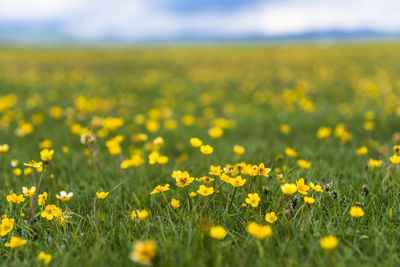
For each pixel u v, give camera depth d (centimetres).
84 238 107
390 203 112
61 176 135
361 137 195
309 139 196
